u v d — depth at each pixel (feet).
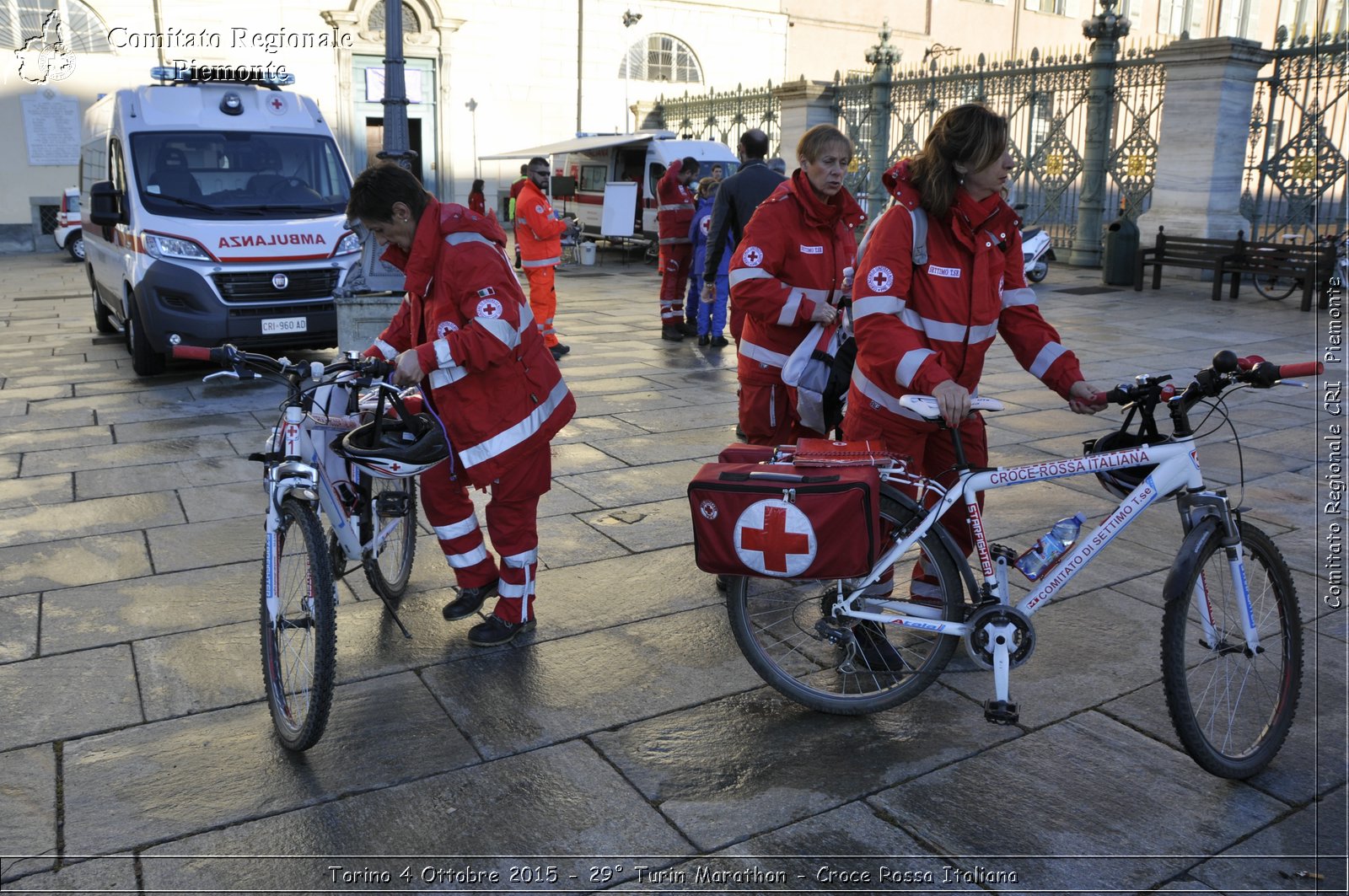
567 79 86.48
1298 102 49.80
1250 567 9.52
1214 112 46.62
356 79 79.56
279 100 29.73
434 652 11.70
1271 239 47.39
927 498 9.95
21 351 31.14
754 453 10.30
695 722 10.30
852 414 11.04
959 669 11.39
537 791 9.14
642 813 8.85
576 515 16.22
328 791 9.10
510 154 69.72
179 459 19.12
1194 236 48.01
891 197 10.16
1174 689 8.95
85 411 22.89
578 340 33.55
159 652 11.63
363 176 10.66
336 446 10.96
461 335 10.35
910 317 10.25
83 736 9.94
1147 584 13.50
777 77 96.07
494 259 10.67
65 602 12.91
